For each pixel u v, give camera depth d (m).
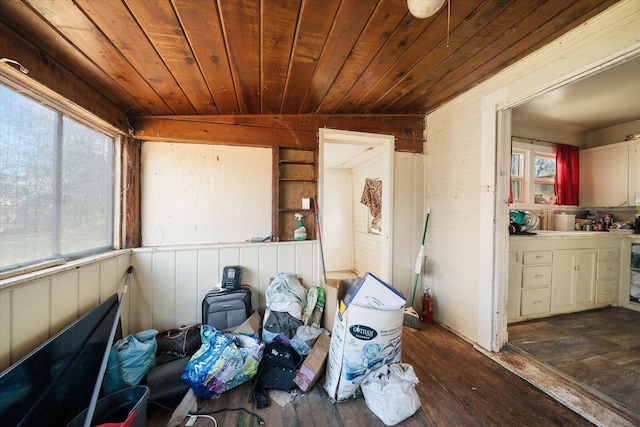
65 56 1.29
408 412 1.35
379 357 1.49
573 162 3.44
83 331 1.31
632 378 1.69
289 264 2.46
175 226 2.27
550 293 2.69
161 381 1.51
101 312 1.51
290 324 2.01
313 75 1.74
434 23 1.30
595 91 2.35
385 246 2.80
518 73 1.77
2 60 1.03
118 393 1.25
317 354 1.71
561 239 2.72
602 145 3.44
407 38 1.42
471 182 2.22
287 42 1.36
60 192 1.43
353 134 2.62
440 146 2.61
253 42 1.33
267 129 2.42
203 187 2.33
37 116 1.27
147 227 2.21
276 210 2.46
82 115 1.60
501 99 1.91
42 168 1.30
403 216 2.80
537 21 1.35
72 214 1.53
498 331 2.02
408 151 2.79
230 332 1.91
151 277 2.10
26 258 1.21
